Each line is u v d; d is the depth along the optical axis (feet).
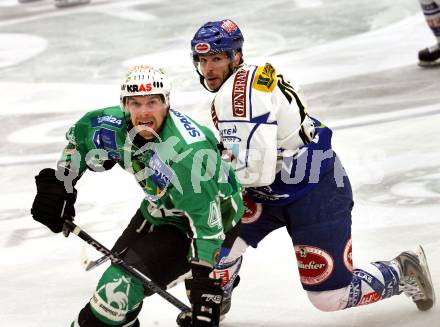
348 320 42.45
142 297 34.58
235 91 36.78
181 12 136.36
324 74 95.35
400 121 76.07
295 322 42.68
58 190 35.17
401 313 42.75
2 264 53.16
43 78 105.81
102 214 60.44
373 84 89.66
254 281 47.85
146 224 36.63
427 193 58.39
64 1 148.56
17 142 81.61
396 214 55.36
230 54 37.81
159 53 112.27
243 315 43.86
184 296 47.03
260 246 52.75
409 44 104.37
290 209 38.47
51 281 50.14
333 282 38.58
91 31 128.98
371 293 39.83
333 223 38.27
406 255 41.29
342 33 113.39
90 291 48.42
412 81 89.40
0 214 62.44
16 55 118.32
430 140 69.77
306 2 134.41
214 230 33.19
